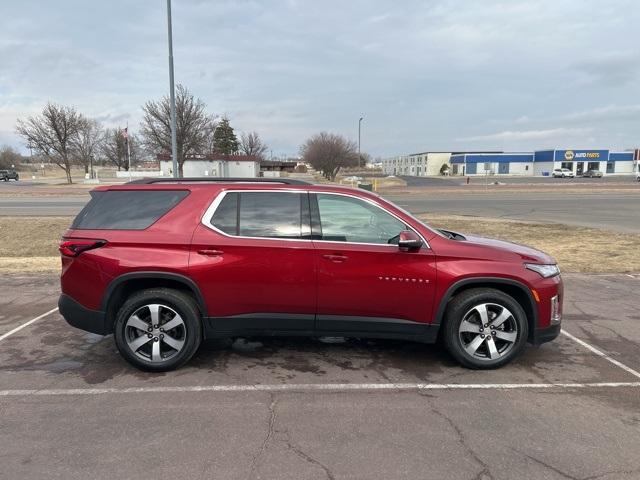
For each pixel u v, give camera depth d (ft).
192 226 14.20
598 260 32.58
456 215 67.41
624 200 96.27
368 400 12.66
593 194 117.60
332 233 14.30
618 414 11.98
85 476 9.32
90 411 11.95
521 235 46.16
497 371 14.62
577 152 316.81
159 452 10.16
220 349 16.38
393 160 473.67
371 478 9.32
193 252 13.98
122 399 12.64
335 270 14.01
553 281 14.57
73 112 175.32
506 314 14.42
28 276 28.04
